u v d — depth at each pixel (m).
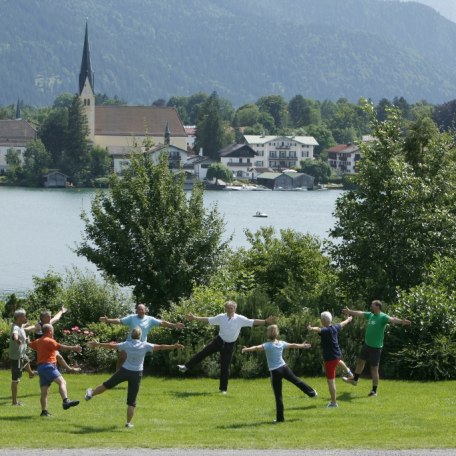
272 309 35.50
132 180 46.69
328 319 26.78
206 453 19.66
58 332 37.81
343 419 24.55
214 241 46.72
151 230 45.75
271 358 24.62
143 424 23.86
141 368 23.92
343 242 41.88
